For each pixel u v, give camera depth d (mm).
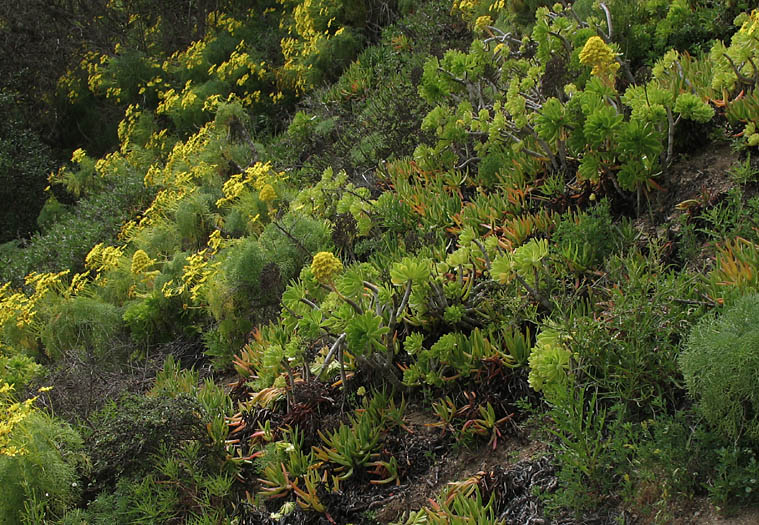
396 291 4184
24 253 10188
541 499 3080
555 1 7391
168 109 12031
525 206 4883
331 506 3645
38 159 13266
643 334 3180
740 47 4336
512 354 3779
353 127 8352
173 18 15414
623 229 4164
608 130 4148
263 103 11523
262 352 5059
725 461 2611
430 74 5738
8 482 4070
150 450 4242
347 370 4430
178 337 6480
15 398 5688
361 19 11289
